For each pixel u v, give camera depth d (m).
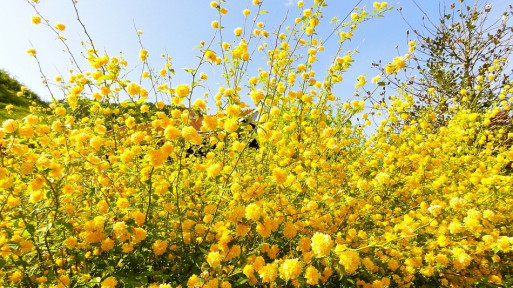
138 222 2.23
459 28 8.13
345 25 3.79
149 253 2.45
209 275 1.97
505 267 2.68
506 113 6.35
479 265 2.65
